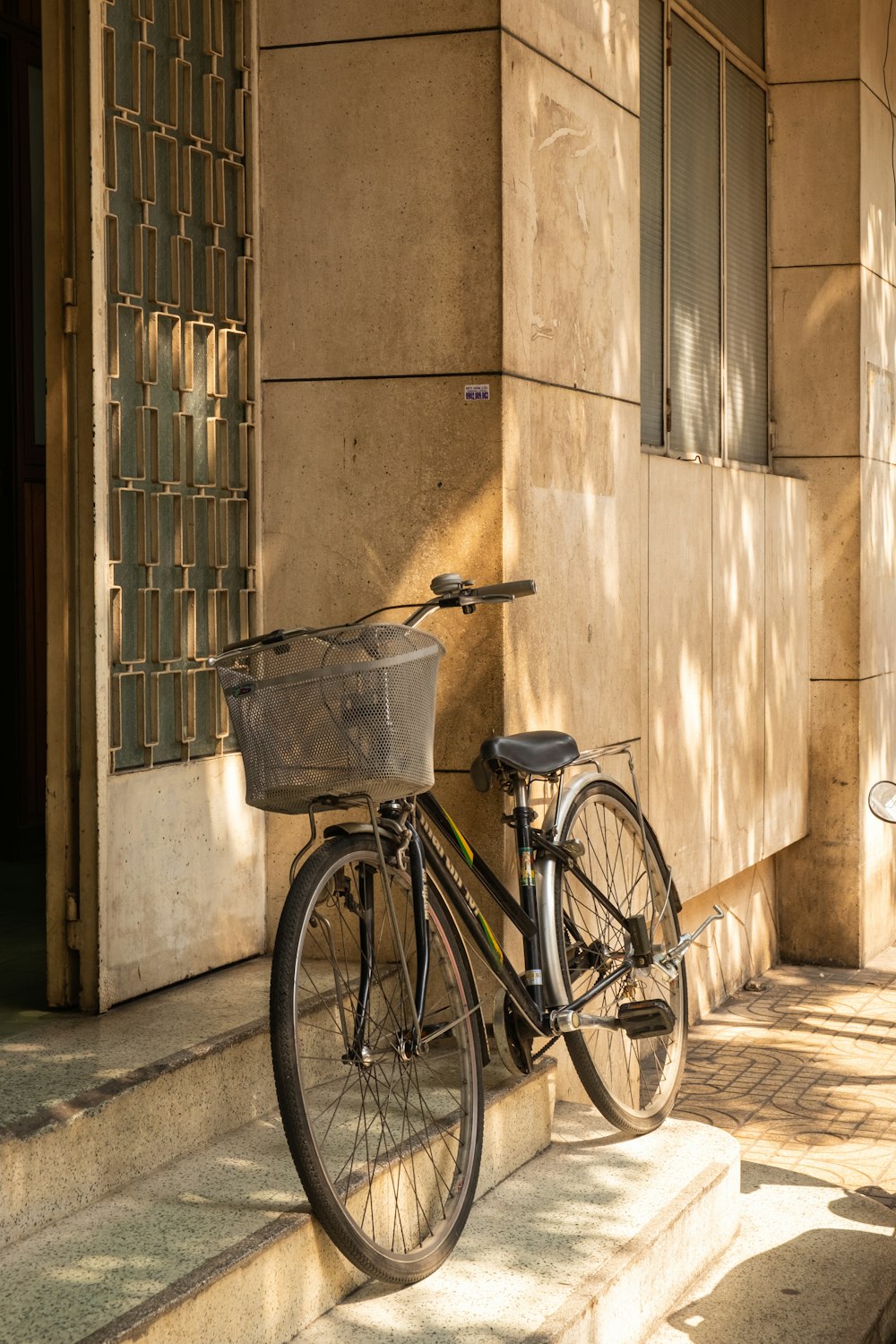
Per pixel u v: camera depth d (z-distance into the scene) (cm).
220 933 467
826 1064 671
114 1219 332
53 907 418
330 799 337
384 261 473
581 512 520
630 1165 438
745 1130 583
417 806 401
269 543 488
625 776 559
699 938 750
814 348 840
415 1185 373
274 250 484
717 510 717
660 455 677
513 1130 430
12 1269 307
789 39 828
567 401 508
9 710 696
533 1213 400
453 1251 375
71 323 412
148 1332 284
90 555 412
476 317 464
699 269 733
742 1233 464
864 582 850
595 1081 445
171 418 454
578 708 519
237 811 475
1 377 698
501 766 436
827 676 852
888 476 896
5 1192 317
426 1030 399
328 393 480
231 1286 307
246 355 483
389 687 321
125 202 435
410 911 420
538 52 484
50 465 414
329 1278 342
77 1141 336
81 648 413
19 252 700
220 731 469
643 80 658
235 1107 390
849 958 853
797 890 862
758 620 774
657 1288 393
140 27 438
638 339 569
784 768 815
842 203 827
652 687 643
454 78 463
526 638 480
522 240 475
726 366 769
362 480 478
